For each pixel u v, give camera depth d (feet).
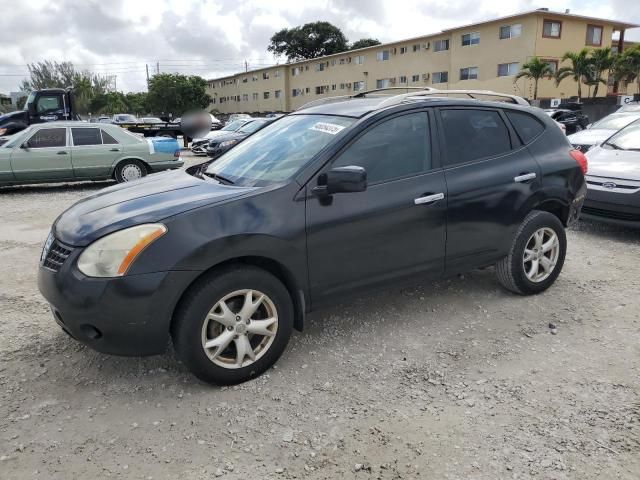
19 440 8.84
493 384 10.43
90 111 217.56
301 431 9.07
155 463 8.31
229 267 10.03
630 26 118.01
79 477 8.01
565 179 14.55
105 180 38.99
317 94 174.60
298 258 10.61
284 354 11.68
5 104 238.68
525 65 104.12
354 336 12.53
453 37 122.01
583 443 8.64
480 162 13.20
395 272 12.07
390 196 11.63
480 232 13.15
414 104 12.59
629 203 19.67
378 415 9.49
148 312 9.33
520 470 8.05
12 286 16.08
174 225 9.57
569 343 12.10
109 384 10.55
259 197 10.37
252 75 208.95
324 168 11.02
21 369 11.08
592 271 16.97
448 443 8.70
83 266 9.38
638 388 10.22
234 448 8.66
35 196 34.35
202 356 9.87
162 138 38.73
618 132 24.98
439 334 12.60
